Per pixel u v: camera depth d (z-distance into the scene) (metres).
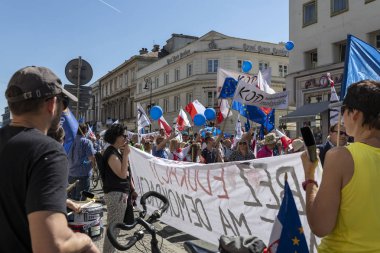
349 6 22.20
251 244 1.92
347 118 2.08
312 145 2.12
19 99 1.75
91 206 3.25
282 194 4.06
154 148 9.94
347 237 1.92
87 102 10.09
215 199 5.08
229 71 9.40
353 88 2.04
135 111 61.41
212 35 41.91
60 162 1.65
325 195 1.92
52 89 1.81
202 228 5.39
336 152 1.97
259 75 9.03
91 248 1.71
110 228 2.14
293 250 2.42
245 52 40.94
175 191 6.05
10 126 1.78
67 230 1.58
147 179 6.98
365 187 1.88
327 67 23.23
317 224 1.93
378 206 1.89
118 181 4.52
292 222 2.46
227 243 1.94
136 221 2.28
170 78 48.34
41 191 1.55
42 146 1.65
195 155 9.27
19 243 1.62
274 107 7.24
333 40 23.25
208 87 41.31
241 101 7.32
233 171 4.71
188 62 43.94
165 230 6.69
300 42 25.72
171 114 47.88
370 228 1.89
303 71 25.08
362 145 1.96
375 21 20.73
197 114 11.32
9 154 1.66
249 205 4.50
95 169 12.21
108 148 4.58
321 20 24.08
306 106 23.89
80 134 7.79
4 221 1.63
